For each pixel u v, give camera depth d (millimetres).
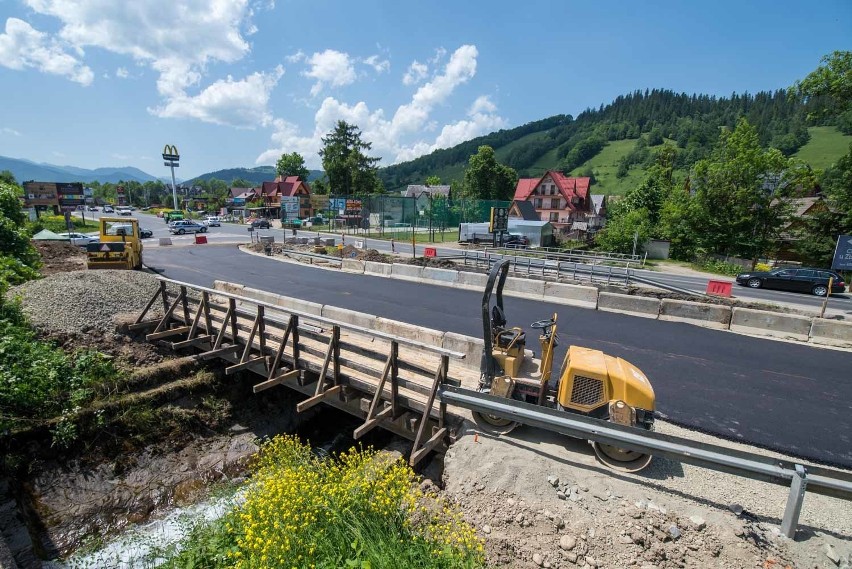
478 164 77750
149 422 8539
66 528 6605
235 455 8531
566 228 57531
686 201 39594
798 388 8508
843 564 4168
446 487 5777
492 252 31203
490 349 6520
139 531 6625
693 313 12789
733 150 37188
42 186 60875
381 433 8688
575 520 4762
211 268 22891
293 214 58375
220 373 9969
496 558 4441
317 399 7625
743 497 5188
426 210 49250
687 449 4969
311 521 4406
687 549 4352
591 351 6367
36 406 8000
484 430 6613
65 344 9977
